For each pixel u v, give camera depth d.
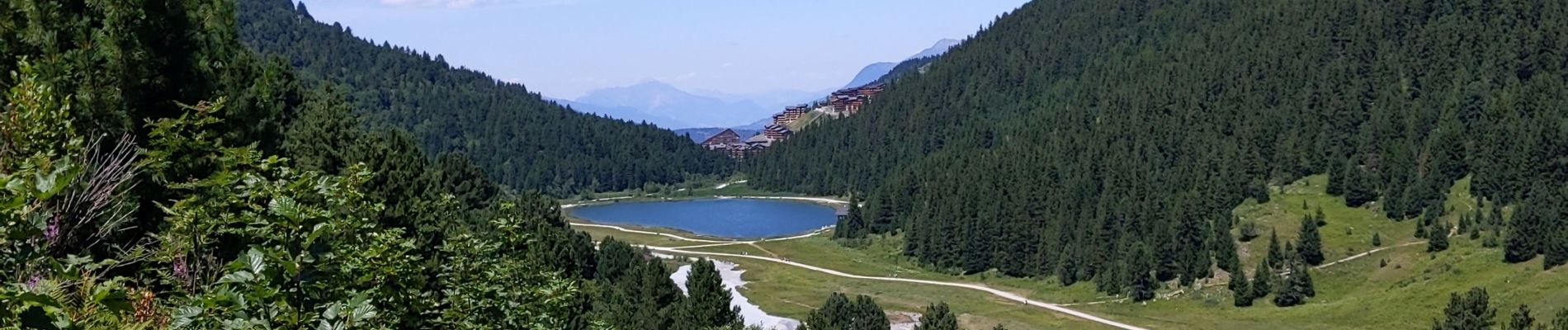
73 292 12.15
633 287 73.00
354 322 10.57
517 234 21.89
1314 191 150.50
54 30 19.36
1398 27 189.75
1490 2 183.00
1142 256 129.00
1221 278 129.12
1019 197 166.62
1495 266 111.94
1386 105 165.00
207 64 22.17
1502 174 131.62
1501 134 136.12
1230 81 199.50
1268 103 187.00
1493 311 75.25
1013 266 153.25
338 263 12.83
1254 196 151.88
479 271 19.61
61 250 13.48
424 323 16.06
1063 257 144.00
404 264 14.77
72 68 18.84
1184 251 131.62
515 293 20.05
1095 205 165.75
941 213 166.75
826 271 159.38
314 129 41.84
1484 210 129.00
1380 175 145.50
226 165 13.13
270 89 24.52
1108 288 133.50
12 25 18.97
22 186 8.78
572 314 25.81
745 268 158.50
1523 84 159.75
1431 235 122.00
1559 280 102.38
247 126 22.91
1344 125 166.62
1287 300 117.75
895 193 194.62
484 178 79.94
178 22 21.47
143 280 15.09
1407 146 144.75
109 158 17.92
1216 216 145.25
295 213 10.85
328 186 12.66
